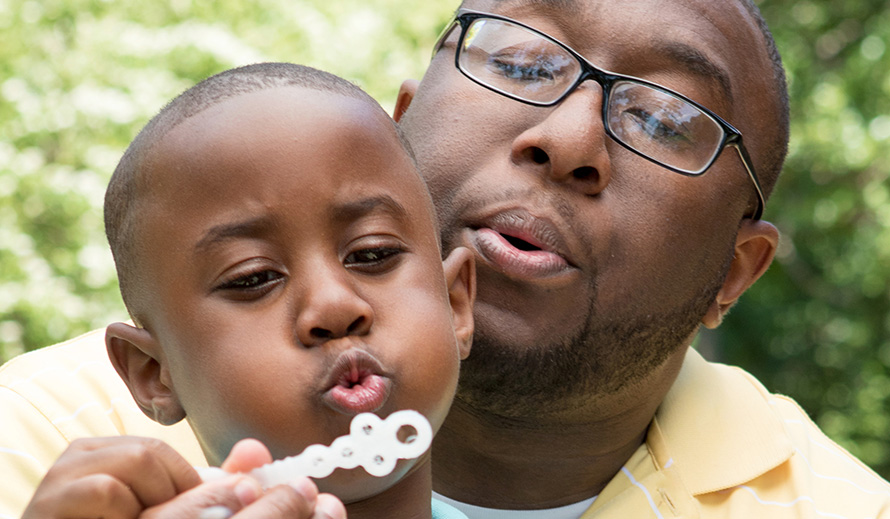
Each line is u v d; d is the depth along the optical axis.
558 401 2.20
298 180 1.52
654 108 2.18
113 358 1.68
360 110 1.63
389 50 7.98
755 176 2.38
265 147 1.52
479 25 2.30
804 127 9.27
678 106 2.19
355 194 1.55
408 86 2.74
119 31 7.46
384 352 1.50
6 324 6.79
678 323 2.29
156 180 1.57
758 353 11.00
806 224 9.66
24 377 2.30
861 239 9.80
